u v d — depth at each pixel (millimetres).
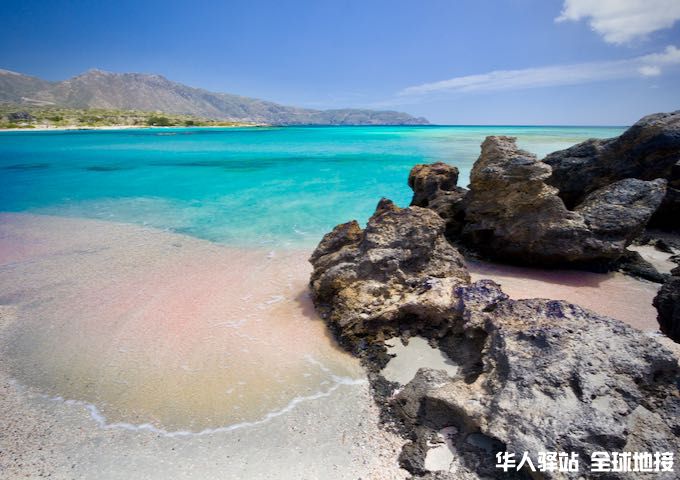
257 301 10758
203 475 5602
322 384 7395
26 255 14562
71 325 9602
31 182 29844
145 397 7145
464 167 33500
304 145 63438
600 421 4949
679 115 15938
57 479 5559
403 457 5645
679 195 15383
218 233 17203
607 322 6281
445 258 10180
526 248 12719
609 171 16500
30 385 7512
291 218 19547
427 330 8430
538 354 5957
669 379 5672
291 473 5582
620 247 12055
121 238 16547
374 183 28859
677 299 8070
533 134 84062
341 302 9125
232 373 7734
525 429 5074
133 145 64062
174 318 9883
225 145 64375
